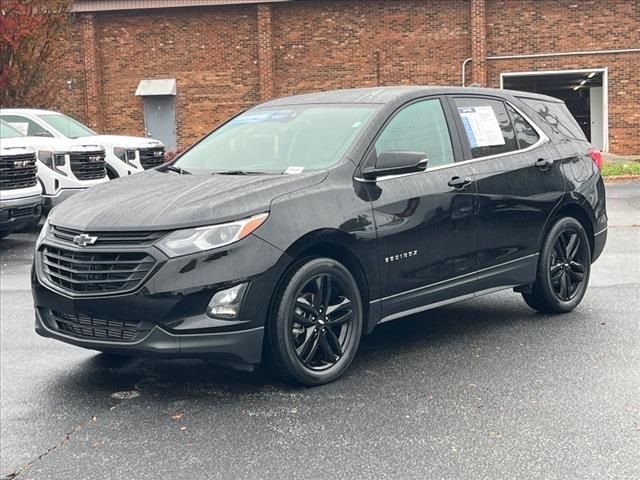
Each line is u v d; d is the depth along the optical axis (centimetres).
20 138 1339
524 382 506
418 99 589
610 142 2777
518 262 632
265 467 389
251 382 521
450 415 452
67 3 2097
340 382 514
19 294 848
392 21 2812
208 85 2923
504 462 388
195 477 380
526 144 655
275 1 2825
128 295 455
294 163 545
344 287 509
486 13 2783
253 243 464
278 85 2900
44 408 484
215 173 546
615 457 391
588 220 696
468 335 623
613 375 515
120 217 471
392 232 532
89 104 2947
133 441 427
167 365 567
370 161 537
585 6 2733
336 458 397
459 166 592
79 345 486
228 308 457
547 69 2777
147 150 1547
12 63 2028
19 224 1179
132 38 2947
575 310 696
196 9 2902
